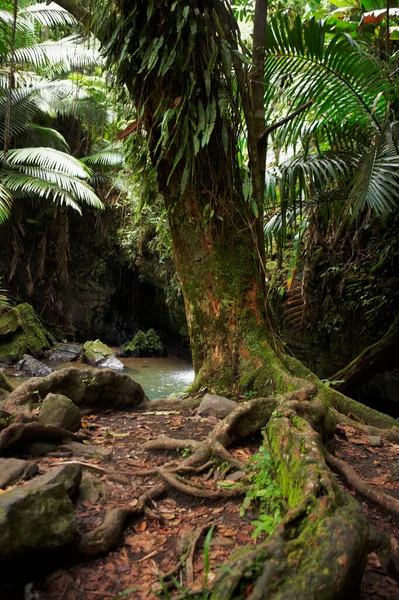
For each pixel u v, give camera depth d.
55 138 13.27
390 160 4.67
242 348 4.11
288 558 1.50
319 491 1.86
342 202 5.45
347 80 4.71
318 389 3.50
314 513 1.69
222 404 3.72
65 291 14.66
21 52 10.51
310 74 4.81
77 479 2.36
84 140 14.59
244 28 7.82
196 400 3.98
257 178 4.38
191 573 1.80
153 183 4.86
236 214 4.26
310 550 1.52
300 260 7.64
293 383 3.62
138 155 4.85
